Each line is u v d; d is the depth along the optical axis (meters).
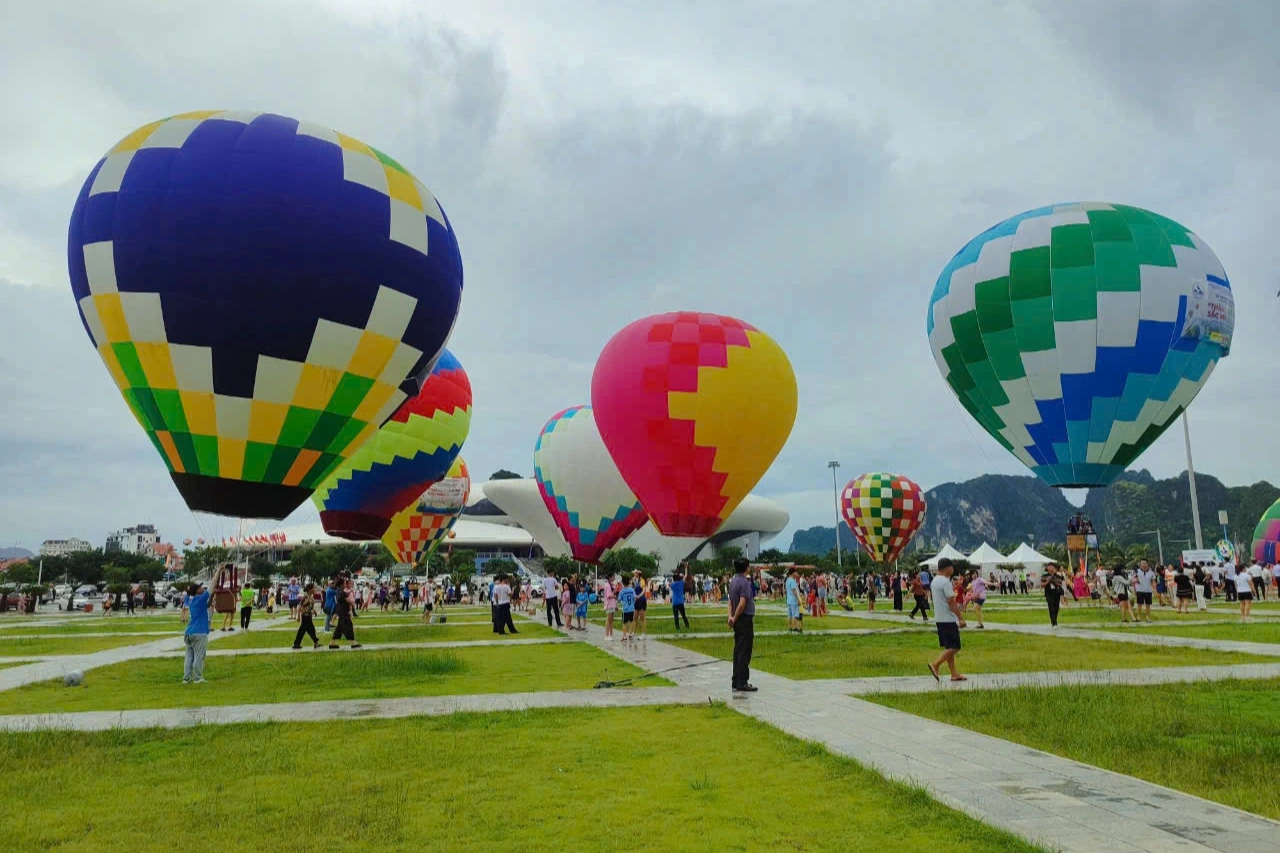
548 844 5.50
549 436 33.47
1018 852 5.18
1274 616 25.48
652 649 18.23
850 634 21.41
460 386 27.83
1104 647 16.95
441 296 15.51
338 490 25.31
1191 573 36.41
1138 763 7.33
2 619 37.75
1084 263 21.08
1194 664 14.06
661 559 80.44
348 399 14.56
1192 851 5.17
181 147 13.71
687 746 8.24
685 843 5.50
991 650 16.67
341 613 20.00
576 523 32.62
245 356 13.51
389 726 9.52
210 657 17.95
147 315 13.27
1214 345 21.53
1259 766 7.20
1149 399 21.23
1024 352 21.77
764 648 17.89
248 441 13.99
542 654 17.47
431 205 15.79
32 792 6.85
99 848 5.53
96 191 13.77
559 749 8.18
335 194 14.05
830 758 7.55
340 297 13.93
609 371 22.98
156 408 13.76
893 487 49.69
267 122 14.45
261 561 89.94
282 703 11.35
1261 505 193.00
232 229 13.24
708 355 21.77
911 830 5.67
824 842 5.48
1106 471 21.95
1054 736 8.43
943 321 23.92
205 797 6.69
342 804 6.45
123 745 8.66
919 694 11.12
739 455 21.89
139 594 54.16
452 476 36.69
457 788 6.86
